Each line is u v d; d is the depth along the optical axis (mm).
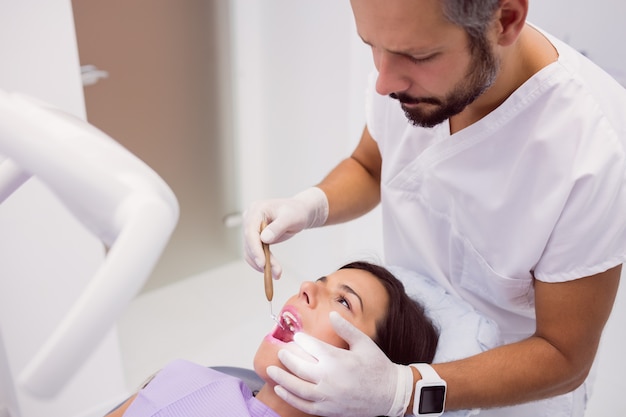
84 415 1925
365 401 986
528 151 995
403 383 998
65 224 1669
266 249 1171
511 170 1031
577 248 964
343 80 2141
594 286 971
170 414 1095
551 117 969
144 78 2324
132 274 398
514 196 1031
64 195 440
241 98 2605
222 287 2762
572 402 1259
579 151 942
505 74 958
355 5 802
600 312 983
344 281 1211
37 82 1529
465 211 1123
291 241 2678
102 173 426
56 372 376
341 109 2189
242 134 2676
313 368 982
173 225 431
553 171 967
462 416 1104
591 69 1011
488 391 988
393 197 1277
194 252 2793
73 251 1709
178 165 2564
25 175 522
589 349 994
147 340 2432
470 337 1197
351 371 980
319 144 2342
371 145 1410
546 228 984
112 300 390
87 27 2111
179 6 2328
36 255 1656
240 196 2834
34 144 437
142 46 2275
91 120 2240
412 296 1283
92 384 1914
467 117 1067
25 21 1470
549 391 1002
